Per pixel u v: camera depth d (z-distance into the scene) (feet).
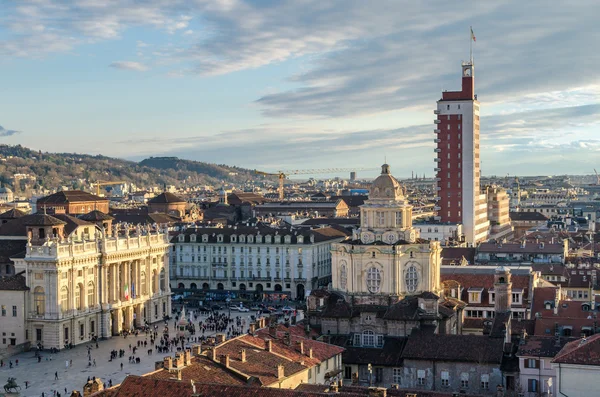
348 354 566.77
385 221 631.56
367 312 594.65
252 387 345.51
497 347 517.96
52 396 580.30
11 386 494.59
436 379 523.29
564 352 422.00
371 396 356.59
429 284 622.13
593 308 613.93
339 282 643.45
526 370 487.61
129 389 355.77
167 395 347.77
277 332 526.98
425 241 634.43
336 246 641.40
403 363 538.88
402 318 583.17
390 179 639.35
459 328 638.94
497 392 476.13
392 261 618.44
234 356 438.81
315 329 607.78
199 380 390.01
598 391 399.03
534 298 651.25
